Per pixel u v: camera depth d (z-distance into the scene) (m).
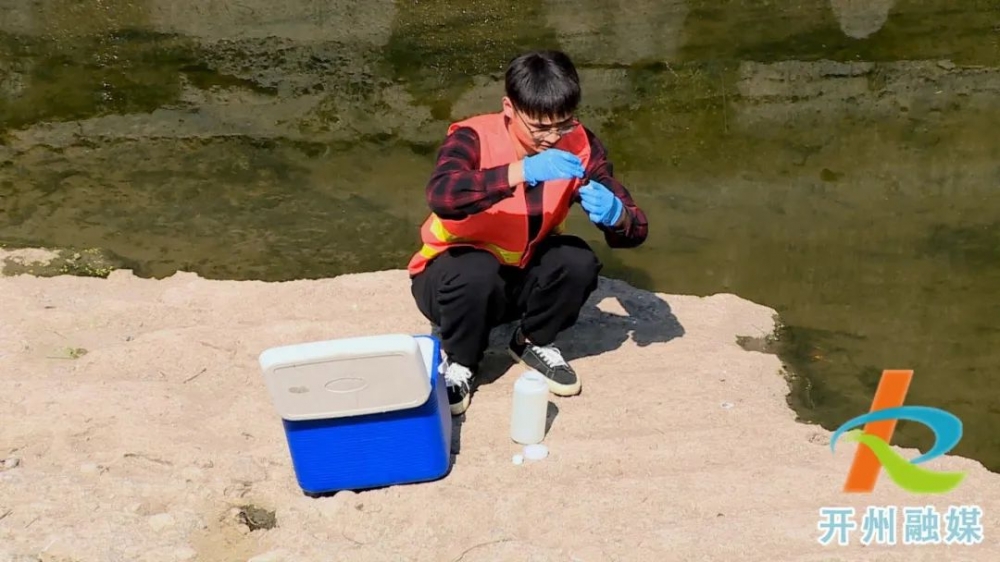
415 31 7.10
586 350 3.90
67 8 7.36
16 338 3.88
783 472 3.17
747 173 5.50
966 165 5.51
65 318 4.05
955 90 6.27
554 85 3.08
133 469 3.17
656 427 3.42
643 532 2.89
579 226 4.96
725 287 4.48
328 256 4.75
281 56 6.82
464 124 3.33
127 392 3.53
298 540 2.88
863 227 4.96
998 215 5.04
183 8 7.34
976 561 2.80
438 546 2.87
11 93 6.43
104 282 4.42
